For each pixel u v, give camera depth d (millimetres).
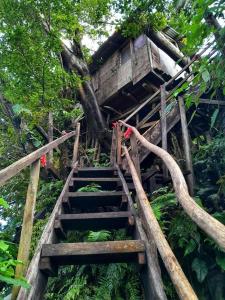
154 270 1999
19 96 6145
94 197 3541
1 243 1530
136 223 2684
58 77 6293
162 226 3266
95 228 3045
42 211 5488
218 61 2686
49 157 5562
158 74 8531
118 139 5355
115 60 10492
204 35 2545
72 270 3730
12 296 1819
